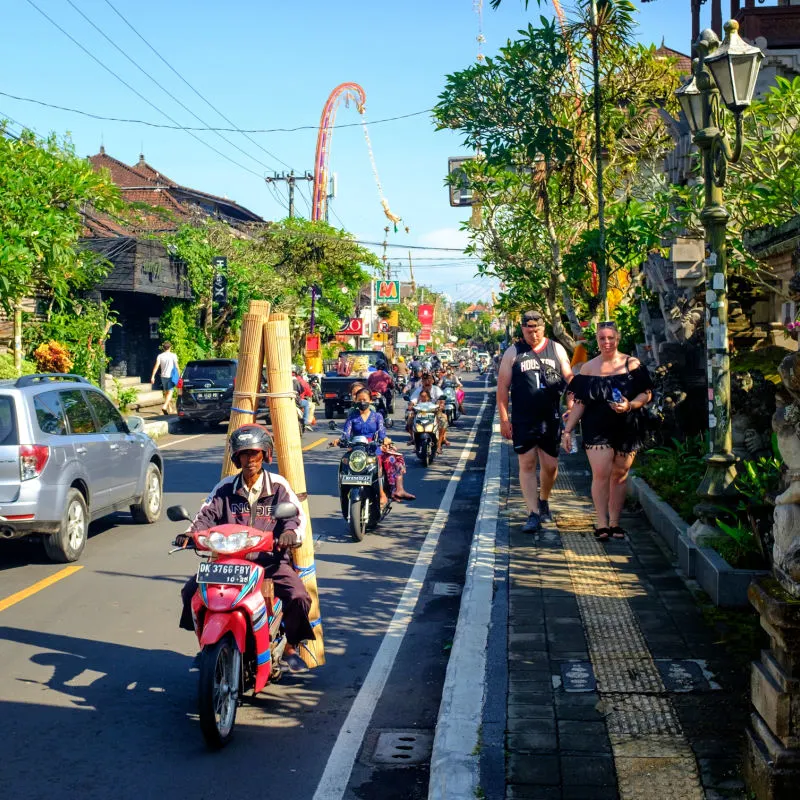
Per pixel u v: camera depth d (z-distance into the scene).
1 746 5.12
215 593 5.25
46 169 19.55
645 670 5.56
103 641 6.98
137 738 5.25
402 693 6.00
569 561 8.31
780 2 19.58
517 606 6.95
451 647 6.83
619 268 16.31
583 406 9.11
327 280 48.69
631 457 9.19
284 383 6.03
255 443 5.59
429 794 4.38
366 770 4.87
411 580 8.88
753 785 3.93
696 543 7.63
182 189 51.34
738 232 13.24
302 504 6.04
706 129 7.87
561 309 23.73
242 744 5.18
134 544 10.46
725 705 5.01
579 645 6.04
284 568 5.84
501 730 4.73
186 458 18.52
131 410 28.03
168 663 6.51
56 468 9.21
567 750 4.50
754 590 3.99
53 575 8.98
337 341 56.84
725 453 7.75
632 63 17.41
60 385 10.02
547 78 16.31
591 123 17.64
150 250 31.84
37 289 23.14
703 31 7.89
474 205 22.22
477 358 99.94
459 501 13.52
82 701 5.80
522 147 16.69
